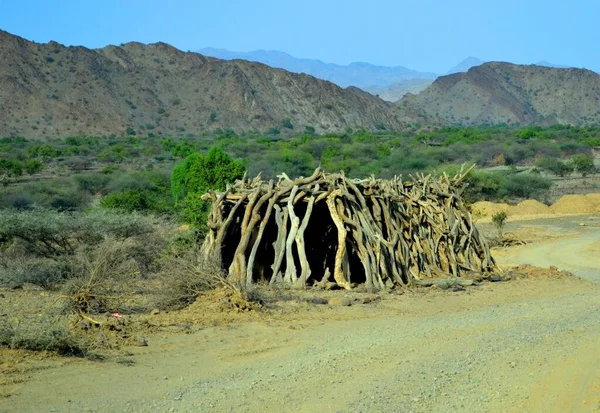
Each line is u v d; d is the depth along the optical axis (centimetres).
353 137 16825
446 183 2709
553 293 2278
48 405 1060
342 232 2189
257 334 1542
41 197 6006
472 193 6600
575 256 3556
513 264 3216
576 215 5819
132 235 2452
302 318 1719
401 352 1390
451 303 2020
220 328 1583
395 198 2406
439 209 2555
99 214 2486
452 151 11181
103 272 1777
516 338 1527
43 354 1316
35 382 1170
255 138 18362
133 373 1238
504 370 1267
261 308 1753
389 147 12562
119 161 11975
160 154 13175
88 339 1416
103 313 1683
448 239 2534
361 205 2316
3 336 1328
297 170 8594
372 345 1443
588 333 1587
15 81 19838
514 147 11769
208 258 1948
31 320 1575
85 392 1127
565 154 12125
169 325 1590
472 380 1201
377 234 2267
